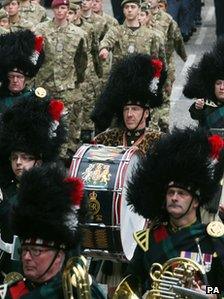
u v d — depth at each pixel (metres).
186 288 15.82
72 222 15.42
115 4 49.06
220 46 24.72
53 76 34.03
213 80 24.52
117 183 20.39
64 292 14.92
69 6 34.84
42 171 15.65
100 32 39.22
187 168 17.08
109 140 22.50
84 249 20.55
